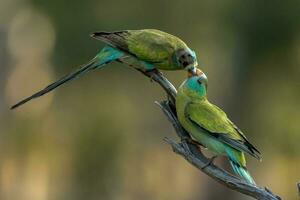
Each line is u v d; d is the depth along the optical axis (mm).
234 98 23828
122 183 24750
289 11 20547
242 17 20703
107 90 23547
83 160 24297
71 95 23922
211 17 21016
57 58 21359
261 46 21328
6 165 26344
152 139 26266
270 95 23328
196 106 7211
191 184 28141
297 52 21719
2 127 26328
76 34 20938
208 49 22438
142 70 7719
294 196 24500
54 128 25062
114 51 7672
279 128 23656
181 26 21219
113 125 24141
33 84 27328
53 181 25469
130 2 20891
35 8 21891
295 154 23781
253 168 24469
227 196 27516
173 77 22094
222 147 7113
